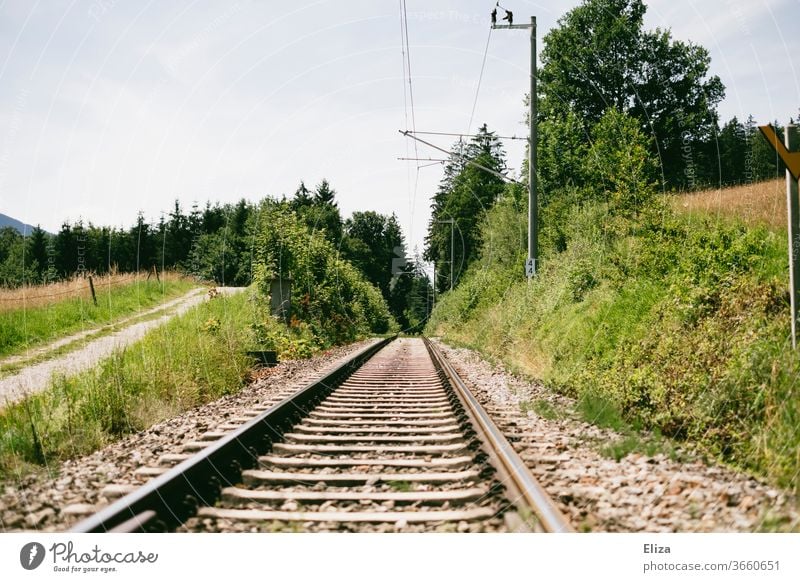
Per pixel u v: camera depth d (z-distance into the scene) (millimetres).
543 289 18812
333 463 5738
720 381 6738
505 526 4082
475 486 5031
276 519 4254
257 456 5895
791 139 6781
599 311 12719
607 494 4742
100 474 5543
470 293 34906
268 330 20609
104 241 86562
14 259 66062
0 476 5602
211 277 57844
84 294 26609
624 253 15484
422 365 18656
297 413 8391
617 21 42719
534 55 19641
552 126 35312
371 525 4188
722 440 6141
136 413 8422
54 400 8305
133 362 10742
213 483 4848
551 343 14023
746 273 8992
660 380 7891
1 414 8320
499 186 67562
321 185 96625
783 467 5055
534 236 19734
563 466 5695
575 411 8688
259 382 13195
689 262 10570
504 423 8008
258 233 25031
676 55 44406
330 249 30406
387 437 6945
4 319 19281
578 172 31938
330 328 28609
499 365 16812
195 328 15961
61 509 4477
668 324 9273
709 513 4320
